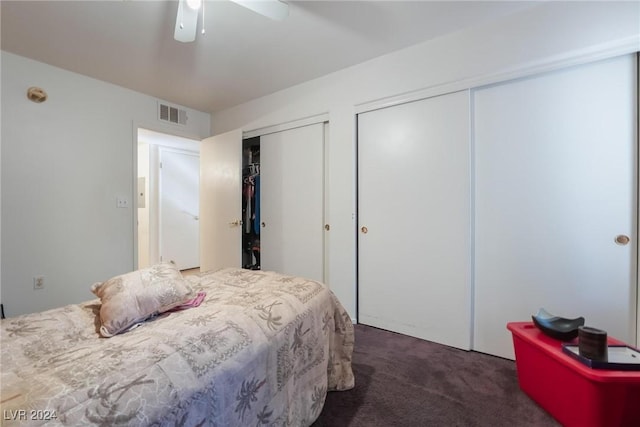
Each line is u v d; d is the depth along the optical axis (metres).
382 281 2.37
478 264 1.98
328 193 2.71
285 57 2.32
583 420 1.18
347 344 1.56
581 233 1.65
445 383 1.61
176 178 4.79
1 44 2.10
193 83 2.79
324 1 1.69
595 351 1.17
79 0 1.66
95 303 1.24
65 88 2.49
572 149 1.67
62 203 2.48
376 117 2.37
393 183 2.29
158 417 0.65
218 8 1.74
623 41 1.50
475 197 1.98
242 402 0.88
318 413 1.27
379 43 2.13
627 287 1.55
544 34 1.70
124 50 2.20
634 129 1.52
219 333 0.93
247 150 3.58
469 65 1.94
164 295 1.09
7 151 2.21
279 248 3.06
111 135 2.77
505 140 1.87
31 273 2.33
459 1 1.69
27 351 0.84
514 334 1.58
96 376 0.68
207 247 3.55
